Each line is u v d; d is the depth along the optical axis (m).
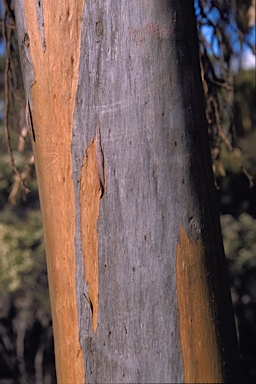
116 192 2.40
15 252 7.85
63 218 2.50
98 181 2.42
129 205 2.39
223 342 2.38
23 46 2.60
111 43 2.43
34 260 8.08
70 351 2.49
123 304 2.39
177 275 2.37
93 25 2.45
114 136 2.41
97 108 2.43
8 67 3.78
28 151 8.12
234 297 8.59
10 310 8.77
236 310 8.59
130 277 2.38
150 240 2.37
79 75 2.46
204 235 2.40
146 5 2.43
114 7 2.43
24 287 8.36
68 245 2.49
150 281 2.37
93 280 2.44
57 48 2.50
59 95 2.49
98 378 2.43
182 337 2.35
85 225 2.45
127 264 2.38
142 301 2.37
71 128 2.47
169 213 2.38
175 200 2.38
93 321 2.44
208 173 2.45
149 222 2.38
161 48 2.42
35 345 8.88
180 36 2.45
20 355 8.71
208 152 2.47
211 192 2.45
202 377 2.35
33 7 2.55
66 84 2.48
